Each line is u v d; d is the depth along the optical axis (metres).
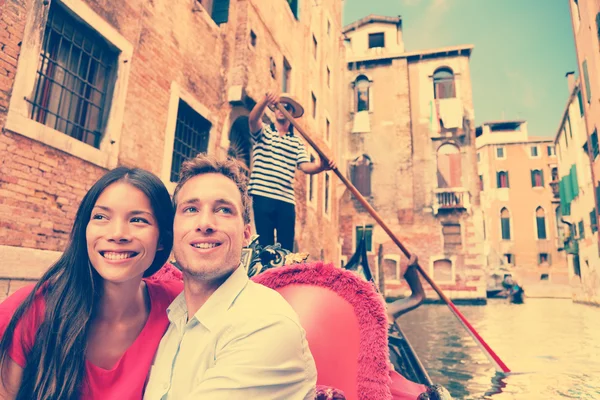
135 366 0.89
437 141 15.23
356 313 1.10
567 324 6.52
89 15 3.51
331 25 13.05
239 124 6.54
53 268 0.90
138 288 0.95
